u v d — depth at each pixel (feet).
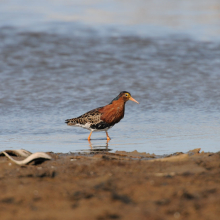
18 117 54.34
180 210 19.74
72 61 93.09
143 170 27.71
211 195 21.54
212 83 75.25
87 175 26.78
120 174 26.61
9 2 170.81
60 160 32.48
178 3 181.06
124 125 50.93
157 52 102.01
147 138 44.57
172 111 57.41
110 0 185.37
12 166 29.71
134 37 117.60
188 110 57.82
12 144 42.45
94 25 132.36
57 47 105.29
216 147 40.01
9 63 89.86
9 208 20.40
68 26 130.00
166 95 67.00
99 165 29.27
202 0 188.96
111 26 131.54
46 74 82.02
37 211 19.99
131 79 78.64
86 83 75.36
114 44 109.50
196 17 146.72
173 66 89.45
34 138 45.21
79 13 151.33
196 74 82.58
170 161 30.50
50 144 42.68
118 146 41.63
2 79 77.00
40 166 30.14
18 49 102.12
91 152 38.78
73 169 28.66
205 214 19.21
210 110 57.62
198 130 47.47
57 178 26.03
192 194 21.80
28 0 176.86
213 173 26.17
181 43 110.93
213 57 97.35
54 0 178.50
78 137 46.37
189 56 98.27
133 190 22.76
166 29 127.65
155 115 55.52
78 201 21.17
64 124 51.70
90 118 46.57
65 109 58.85
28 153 34.14
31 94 67.05
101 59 95.25
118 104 47.21
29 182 24.90
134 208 20.12
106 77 80.28
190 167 28.07
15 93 67.41
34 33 119.24
